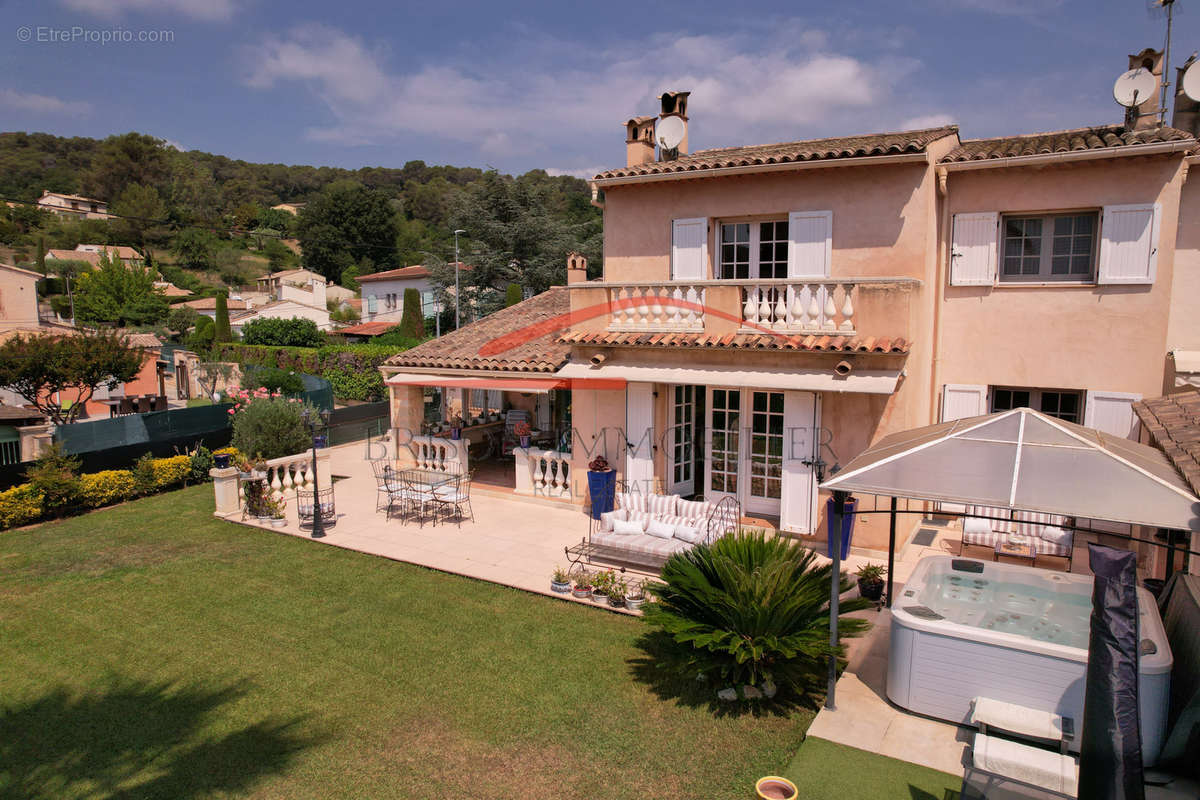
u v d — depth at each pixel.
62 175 121.69
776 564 10.10
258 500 18.59
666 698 9.87
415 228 119.12
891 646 9.51
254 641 11.70
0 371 30.91
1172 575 11.03
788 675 9.65
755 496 17.09
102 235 112.50
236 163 168.50
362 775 8.30
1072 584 10.59
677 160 19.09
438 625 12.20
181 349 61.19
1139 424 14.97
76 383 33.34
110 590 13.89
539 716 9.47
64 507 18.95
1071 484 7.81
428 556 15.48
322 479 20.41
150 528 17.81
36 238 102.38
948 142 16.77
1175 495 7.43
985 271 16.06
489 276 60.72
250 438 21.69
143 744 8.95
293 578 14.42
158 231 118.44
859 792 7.69
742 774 8.22
